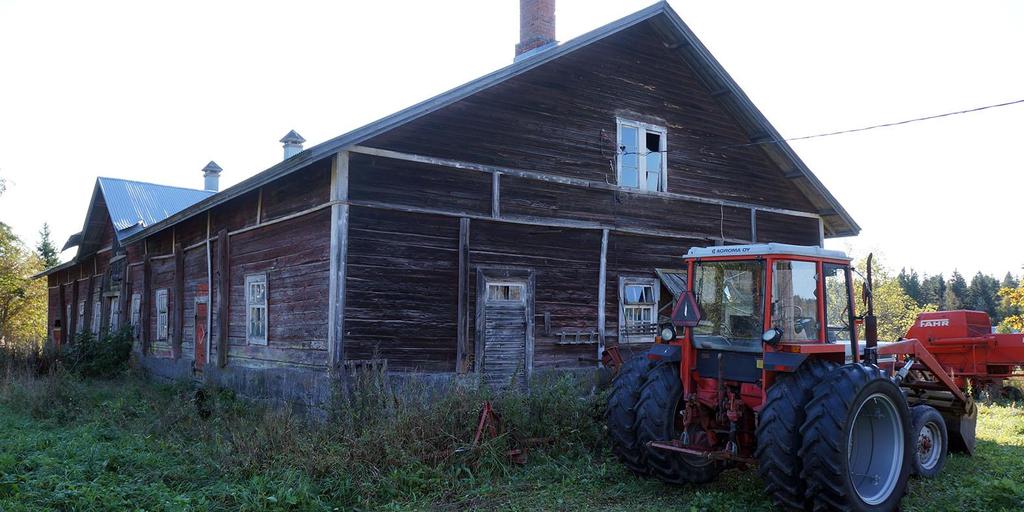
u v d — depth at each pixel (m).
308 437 7.86
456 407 8.35
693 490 7.19
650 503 6.82
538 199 12.42
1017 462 8.48
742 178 15.66
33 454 7.82
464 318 11.33
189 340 16.11
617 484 7.37
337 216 10.31
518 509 6.68
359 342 10.37
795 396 6.30
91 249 24.53
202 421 10.22
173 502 6.37
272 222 12.42
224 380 13.78
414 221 11.05
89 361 18.09
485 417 8.19
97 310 24.02
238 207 14.01
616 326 13.31
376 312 10.55
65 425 10.49
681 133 14.72
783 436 6.17
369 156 10.66
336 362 10.12
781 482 6.19
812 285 7.00
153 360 18.19
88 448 8.16
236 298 13.83
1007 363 12.90
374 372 9.38
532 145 12.45
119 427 10.11
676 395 7.20
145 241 19.47
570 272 12.77
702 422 7.02
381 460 7.40
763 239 15.90
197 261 16.02
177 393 13.20
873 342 7.21
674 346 7.45
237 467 7.32
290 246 11.83
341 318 10.20
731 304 7.04
